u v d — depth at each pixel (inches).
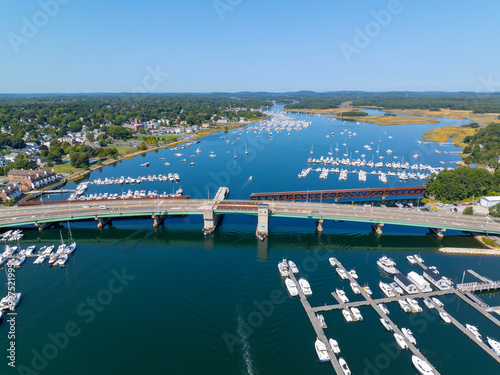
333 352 4082.2
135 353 4124.0
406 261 6338.6
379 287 5457.7
